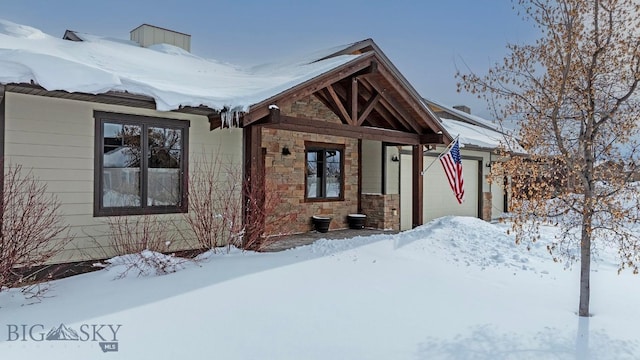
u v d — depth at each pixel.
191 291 5.00
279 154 10.06
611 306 4.81
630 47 4.38
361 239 8.08
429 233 8.21
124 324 4.04
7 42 7.01
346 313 4.37
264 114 6.93
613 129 4.57
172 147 7.28
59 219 6.14
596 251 7.28
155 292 4.97
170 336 3.78
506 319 4.31
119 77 5.62
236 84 8.12
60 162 6.18
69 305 4.56
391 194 11.52
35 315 4.26
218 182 7.71
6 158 5.73
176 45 12.15
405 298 4.88
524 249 7.48
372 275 5.82
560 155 4.67
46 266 5.54
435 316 4.34
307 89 7.55
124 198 6.78
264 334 3.84
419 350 3.59
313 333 3.88
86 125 6.40
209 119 7.41
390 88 9.09
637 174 4.50
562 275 6.13
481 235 8.12
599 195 4.55
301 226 10.52
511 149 5.11
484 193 14.61
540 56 4.79
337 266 6.24
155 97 5.88
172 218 7.21
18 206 5.29
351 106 8.55
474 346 3.68
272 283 5.34
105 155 6.60
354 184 11.74
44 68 5.01
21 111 5.86
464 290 5.25
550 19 4.69
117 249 6.61
